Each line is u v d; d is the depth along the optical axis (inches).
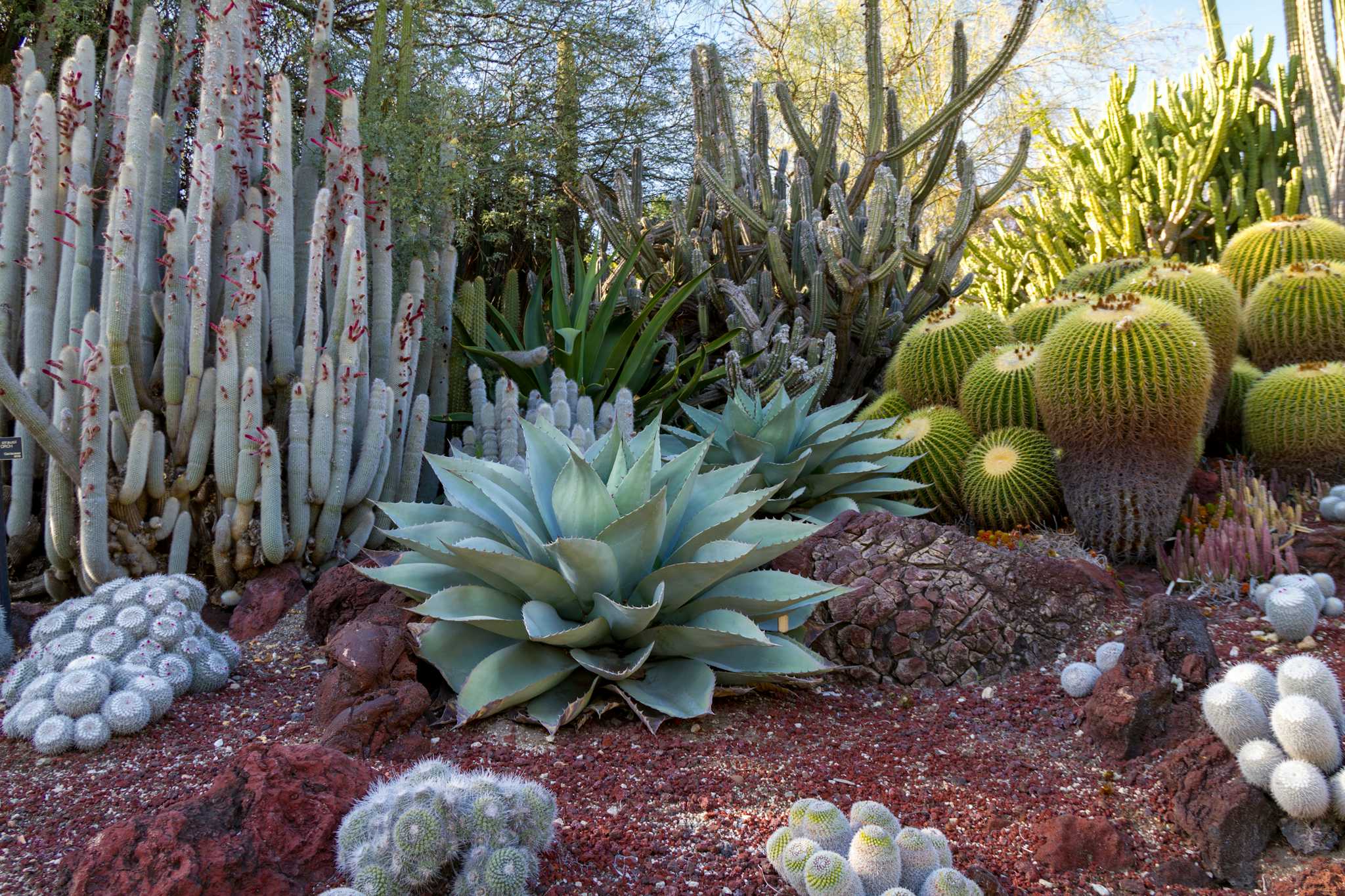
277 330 181.3
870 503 212.8
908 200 291.3
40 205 175.8
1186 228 375.9
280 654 152.5
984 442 220.8
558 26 344.8
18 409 149.0
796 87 546.0
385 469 184.2
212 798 91.7
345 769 98.4
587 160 389.1
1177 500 191.8
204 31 224.8
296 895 86.3
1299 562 175.9
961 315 252.4
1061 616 158.1
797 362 258.5
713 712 133.6
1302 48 360.8
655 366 306.2
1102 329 188.1
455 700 129.8
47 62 226.4
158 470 162.7
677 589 132.3
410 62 228.8
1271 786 97.6
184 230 166.7
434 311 227.0
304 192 204.2
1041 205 424.8
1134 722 118.8
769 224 303.4
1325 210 352.8
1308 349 244.1
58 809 107.2
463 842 84.4
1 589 152.9
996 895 91.6
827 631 152.0
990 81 297.9
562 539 121.0
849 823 92.0
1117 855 99.1
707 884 92.5
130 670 129.6
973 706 139.1
